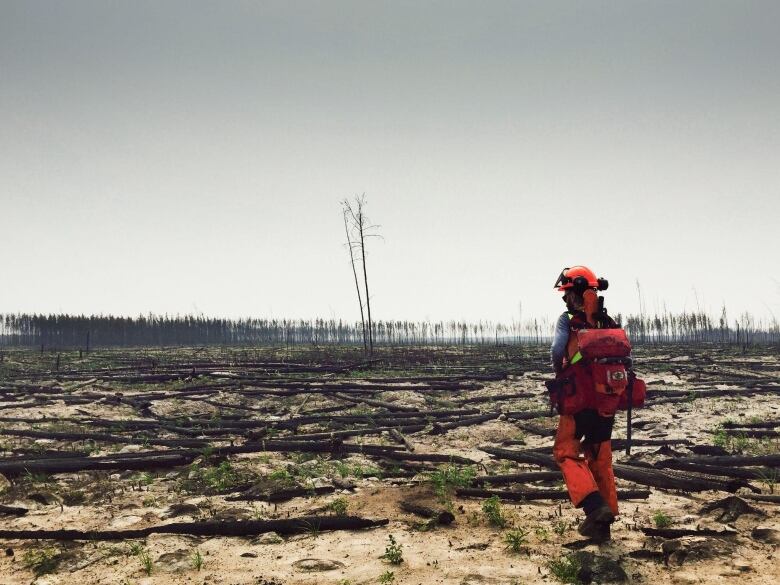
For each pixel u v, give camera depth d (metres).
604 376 4.53
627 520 5.29
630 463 7.33
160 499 6.48
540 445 9.99
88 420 12.62
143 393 17.05
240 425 12.20
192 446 10.03
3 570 4.43
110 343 85.88
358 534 5.05
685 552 4.31
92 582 4.14
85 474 7.89
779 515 5.36
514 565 4.22
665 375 21.27
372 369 24.91
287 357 37.38
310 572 4.21
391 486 6.71
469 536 4.89
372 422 12.38
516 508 5.75
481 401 15.62
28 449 9.77
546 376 20.56
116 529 5.36
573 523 5.20
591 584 3.88
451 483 6.52
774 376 20.20
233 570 4.29
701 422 11.27
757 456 7.63
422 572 4.13
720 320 65.19
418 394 16.80
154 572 4.29
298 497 6.30
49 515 5.91
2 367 29.08
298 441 9.62
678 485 6.40
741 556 4.30
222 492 6.71
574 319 4.82
